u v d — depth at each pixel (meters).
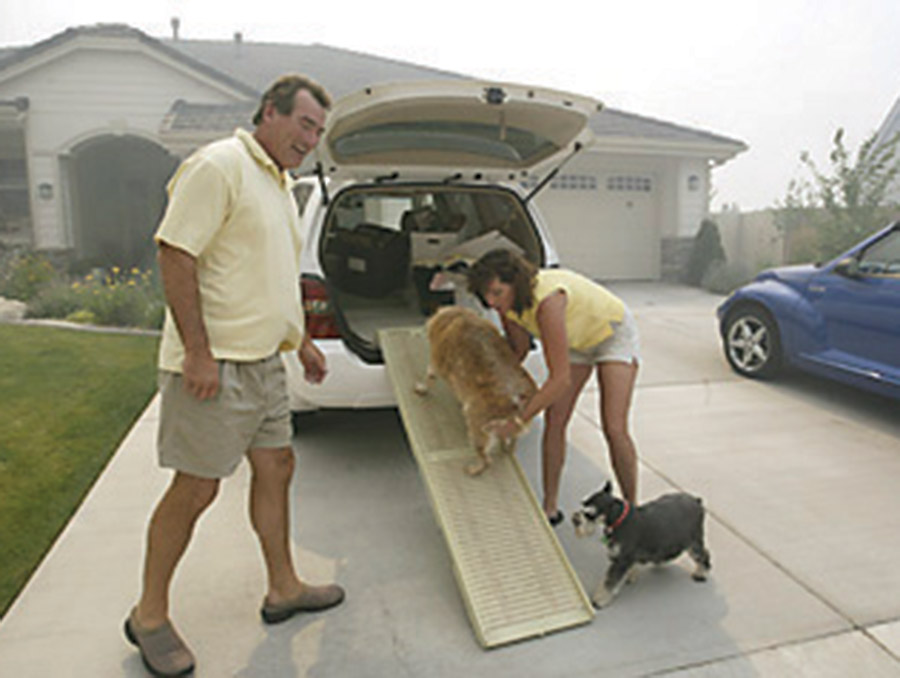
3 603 2.58
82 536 3.03
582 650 2.29
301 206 4.82
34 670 2.18
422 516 3.24
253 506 2.34
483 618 2.36
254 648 2.29
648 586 2.66
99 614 2.47
